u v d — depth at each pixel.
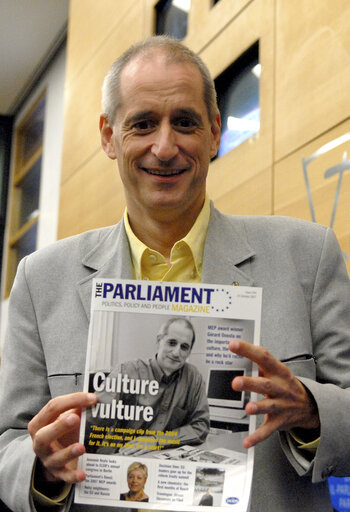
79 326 1.34
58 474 1.12
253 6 2.87
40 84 6.43
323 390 1.14
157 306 1.16
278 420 1.10
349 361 1.25
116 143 1.40
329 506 1.25
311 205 2.28
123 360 1.15
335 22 2.32
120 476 1.12
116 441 1.13
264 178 2.59
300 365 1.23
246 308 1.15
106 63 4.14
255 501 1.19
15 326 1.41
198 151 1.35
